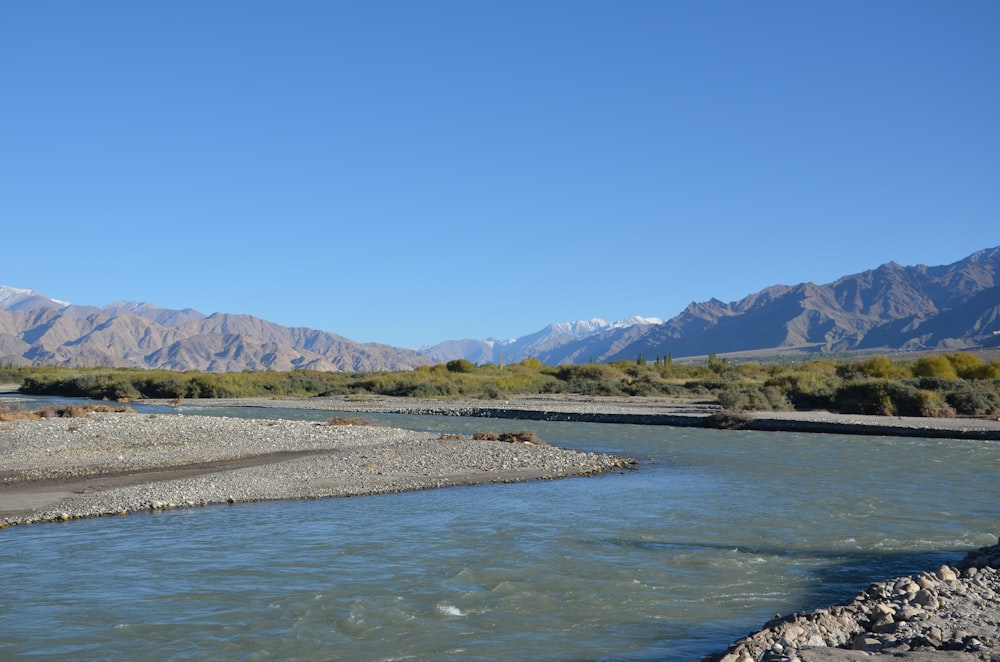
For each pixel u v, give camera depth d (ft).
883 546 54.44
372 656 35.37
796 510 67.41
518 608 41.68
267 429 127.13
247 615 40.68
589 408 203.00
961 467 96.02
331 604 42.29
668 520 63.41
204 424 128.98
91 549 53.93
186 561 50.80
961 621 34.65
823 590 44.39
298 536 57.72
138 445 109.09
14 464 94.48
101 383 310.45
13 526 61.72
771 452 114.32
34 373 424.05
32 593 44.24
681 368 372.99
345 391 304.71
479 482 84.38
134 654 35.76
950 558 51.13
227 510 68.13
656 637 37.40
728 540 56.44
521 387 295.89
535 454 105.60
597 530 59.72
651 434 144.66
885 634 33.22
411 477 86.28
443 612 41.06
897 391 177.88
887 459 104.63
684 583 45.88
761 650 31.94
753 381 276.82
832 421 151.84
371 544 55.31
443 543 55.62
